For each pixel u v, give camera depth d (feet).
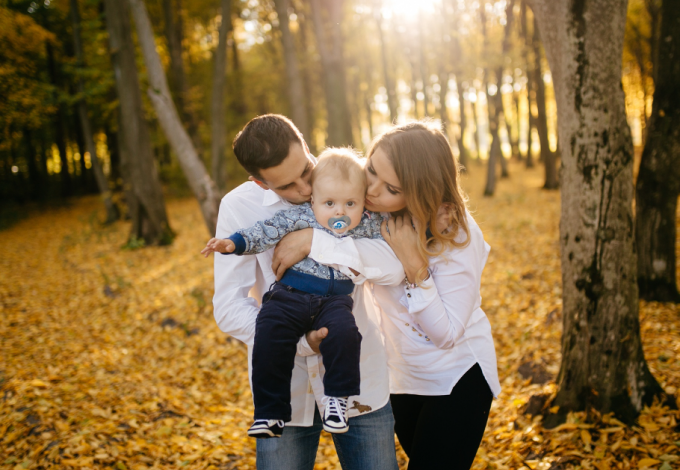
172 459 11.58
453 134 90.12
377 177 5.79
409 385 6.64
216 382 17.44
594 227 10.34
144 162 40.88
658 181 18.30
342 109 40.98
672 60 17.48
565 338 11.28
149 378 17.60
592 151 10.05
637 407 10.65
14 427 12.37
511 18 53.57
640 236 18.92
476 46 62.39
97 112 64.18
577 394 11.03
